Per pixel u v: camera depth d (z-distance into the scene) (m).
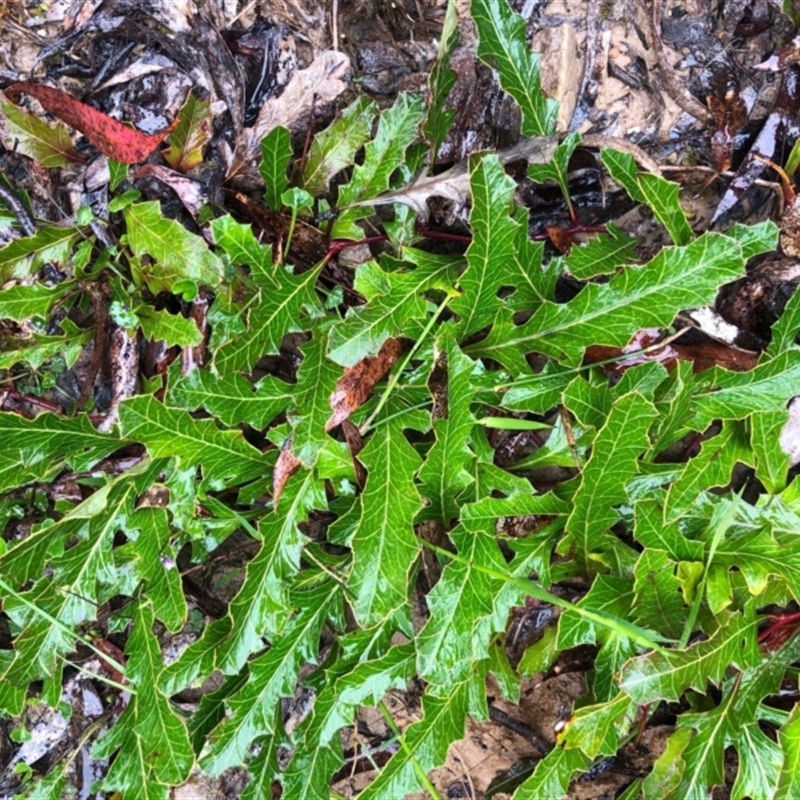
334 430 0.55
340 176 0.57
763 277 0.55
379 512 0.51
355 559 0.51
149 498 0.54
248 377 0.57
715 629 0.55
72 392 0.58
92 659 0.58
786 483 0.56
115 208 0.53
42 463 0.54
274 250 0.56
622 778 0.59
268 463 0.54
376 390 0.54
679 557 0.54
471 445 0.55
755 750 0.55
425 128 0.54
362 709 0.60
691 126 0.58
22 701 0.54
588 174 0.57
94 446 0.53
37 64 0.57
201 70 0.56
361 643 0.54
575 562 0.55
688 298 0.51
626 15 0.58
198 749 0.55
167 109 0.57
